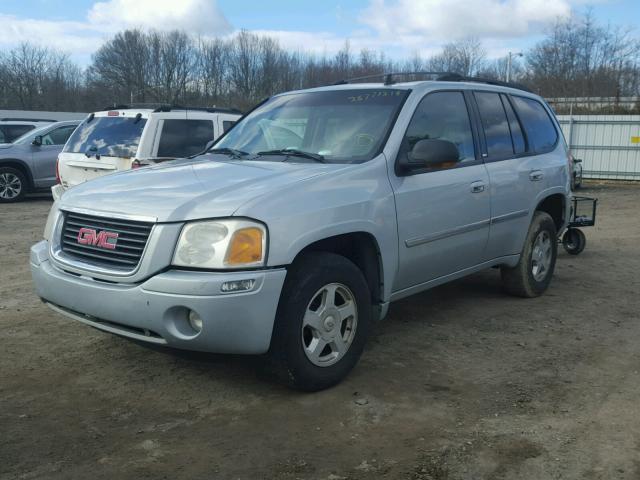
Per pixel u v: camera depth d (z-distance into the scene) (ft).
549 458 10.71
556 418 12.14
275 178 13.03
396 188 14.47
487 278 23.35
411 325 17.80
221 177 13.38
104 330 12.58
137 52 180.75
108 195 13.05
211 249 11.49
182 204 11.93
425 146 14.38
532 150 20.10
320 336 12.87
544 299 20.65
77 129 31.53
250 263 11.55
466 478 10.11
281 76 154.81
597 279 23.63
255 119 17.75
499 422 11.96
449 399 12.95
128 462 10.50
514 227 18.86
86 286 12.26
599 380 14.01
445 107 16.85
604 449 11.02
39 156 46.80
